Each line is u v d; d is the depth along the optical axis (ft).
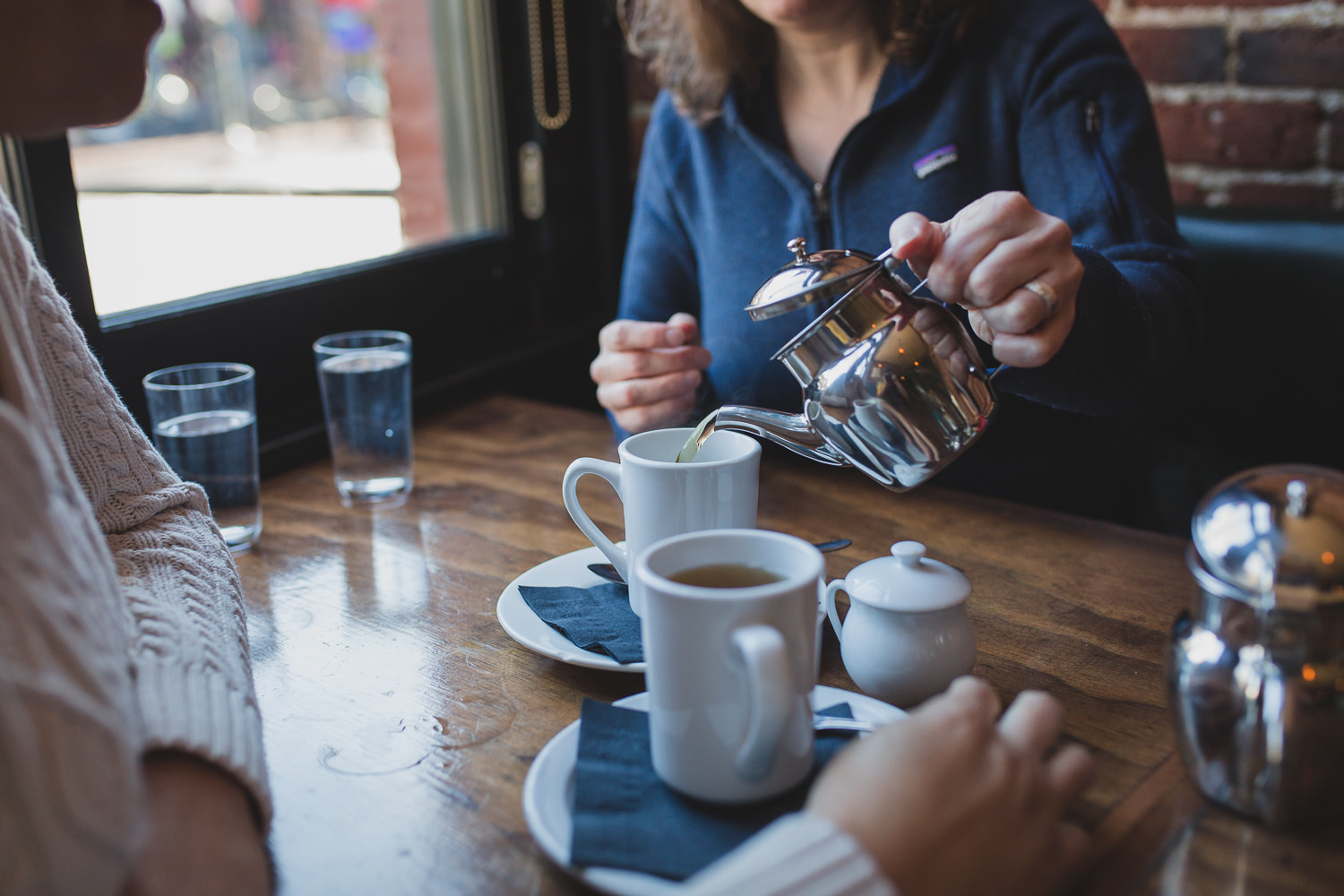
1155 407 3.97
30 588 1.17
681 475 2.03
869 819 1.27
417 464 3.45
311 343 4.05
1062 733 1.82
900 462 1.93
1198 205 4.00
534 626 2.18
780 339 3.74
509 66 4.88
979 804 1.31
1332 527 1.40
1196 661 1.51
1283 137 4.18
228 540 2.76
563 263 5.33
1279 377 3.77
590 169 5.39
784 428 2.14
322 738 1.87
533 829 1.50
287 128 6.35
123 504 2.08
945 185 3.52
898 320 1.85
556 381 5.06
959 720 1.40
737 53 3.79
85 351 2.12
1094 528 2.75
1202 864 1.46
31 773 1.10
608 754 1.66
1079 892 1.41
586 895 1.46
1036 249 1.98
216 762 1.45
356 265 4.28
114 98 1.55
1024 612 2.29
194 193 5.20
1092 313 2.36
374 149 5.34
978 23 3.52
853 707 1.82
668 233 4.22
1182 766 1.66
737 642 1.42
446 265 4.66
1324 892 1.40
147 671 1.53
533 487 3.19
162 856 1.28
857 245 3.65
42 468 1.27
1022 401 3.54
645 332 3.24
